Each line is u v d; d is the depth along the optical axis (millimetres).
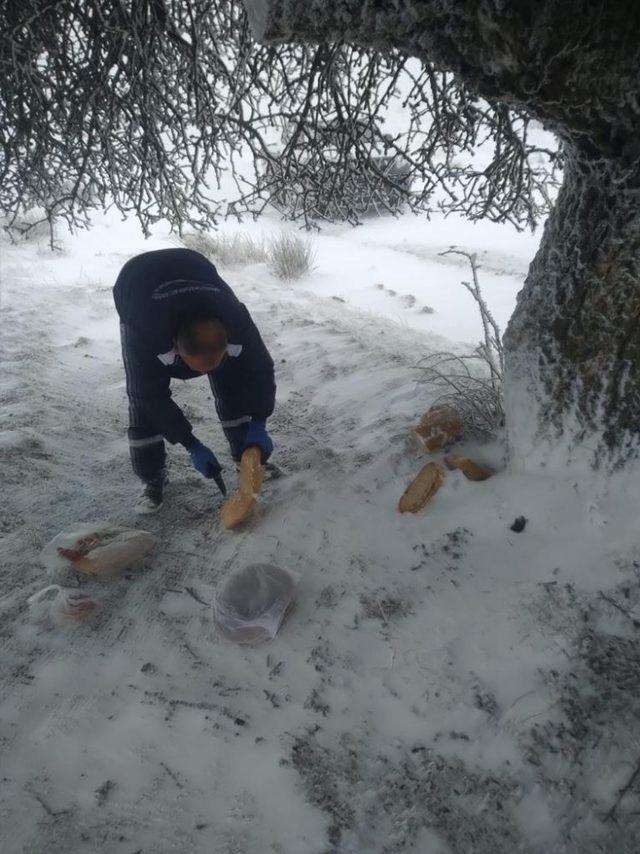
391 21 1739
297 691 2123
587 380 2432
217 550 2807
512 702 1978
